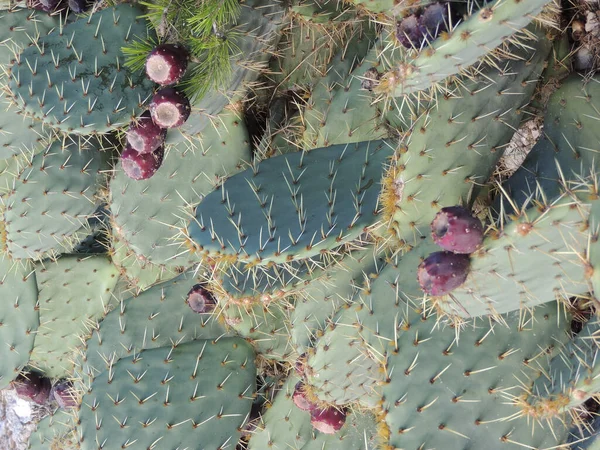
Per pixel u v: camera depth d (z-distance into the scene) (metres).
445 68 0.71
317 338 0.91
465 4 0.75
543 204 0.66
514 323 0.79
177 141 1.01
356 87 0.98
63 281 1.20
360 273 0.94
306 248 0.83
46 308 1.20
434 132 0.81
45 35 1.05
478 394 0.77
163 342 1.06
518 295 0.70
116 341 1.07
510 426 0.76
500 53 0.81
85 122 0.94
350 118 0.97
